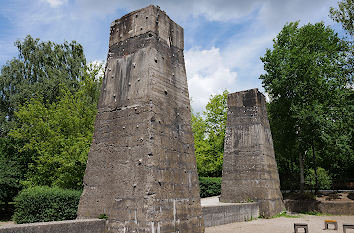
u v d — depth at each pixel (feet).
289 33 73.72
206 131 97.81
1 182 57.06
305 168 89.81
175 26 34.27
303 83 63.16
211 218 38.47
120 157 27.43
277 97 72.33
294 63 65.67
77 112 53.31
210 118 98.12
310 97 65.05
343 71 67.56
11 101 91.35
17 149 65.36
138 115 27.63
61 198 34.09
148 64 28.76
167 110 29.25
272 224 42.96
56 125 53.57
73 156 46.19
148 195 24.48
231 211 43.19
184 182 28.94
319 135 59.21
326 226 40.34
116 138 28.40
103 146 29.12
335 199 62.03
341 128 62.49
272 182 54.54
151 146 25.95
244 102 57.82
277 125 71.10
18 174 60.64
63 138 50.21
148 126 26.55
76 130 51.70
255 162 53.21
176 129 29.84
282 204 57.21
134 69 29.76
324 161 86.69
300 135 64.08
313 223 45.50
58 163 49.70
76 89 90.02
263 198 50.78
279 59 69.31
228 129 58.08
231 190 54.24
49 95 88.22
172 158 28.14
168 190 26.48
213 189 76.74
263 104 59.93
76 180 47.24
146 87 28.04
